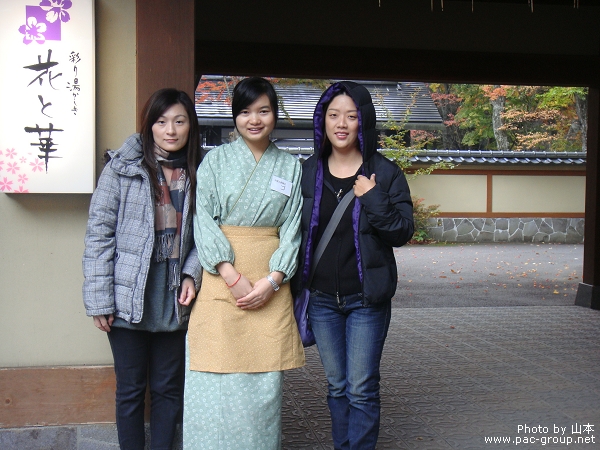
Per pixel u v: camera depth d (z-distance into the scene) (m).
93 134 2.77
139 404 2.51
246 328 2.38
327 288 2.56
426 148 19.80
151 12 2.86
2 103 2.71
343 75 6.53
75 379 2.88
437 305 7.58
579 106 16.94
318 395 3.93
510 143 19.81
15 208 2.85
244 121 2.36
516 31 6.74
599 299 7.15
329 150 2.66
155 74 2.87
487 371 4.50
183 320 2.48
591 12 6.82
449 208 16.20
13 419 2.86
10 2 2.70
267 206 2.37
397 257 13.02
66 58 2.74
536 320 6.51
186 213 2.42
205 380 2.37
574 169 16.38
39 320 2.88
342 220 2.51
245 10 6.35
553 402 3.80
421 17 6.57
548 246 15.30
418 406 3.71
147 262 2.37
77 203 2.88
